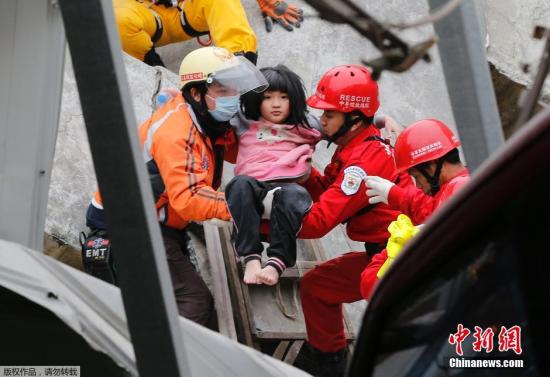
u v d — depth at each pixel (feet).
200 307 28.25
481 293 11.69
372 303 12.94
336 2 13.14
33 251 18.54
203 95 27.30
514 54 41.34
